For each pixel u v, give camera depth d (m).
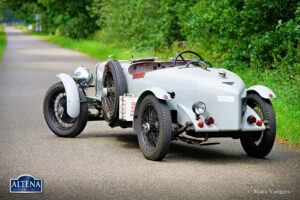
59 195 5.12
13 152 7.17
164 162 6.65
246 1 14.16
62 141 8.07
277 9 14.48
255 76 13.49
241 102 6.55
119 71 7.81
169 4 24.61
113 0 33.22
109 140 8.24
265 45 13.65
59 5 49.88
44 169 6.18
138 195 5.12
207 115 6.65
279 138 8.43
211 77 6.79
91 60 27.11
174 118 7.10
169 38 24.80
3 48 39.72
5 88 15.30
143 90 7.10
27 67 22.83
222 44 15.42
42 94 13.94
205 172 6.12
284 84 11.83
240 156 7.17
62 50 38.19
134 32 28.02
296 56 12.69
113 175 5.92
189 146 7.95
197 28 16.09
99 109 8.71
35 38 67.00
